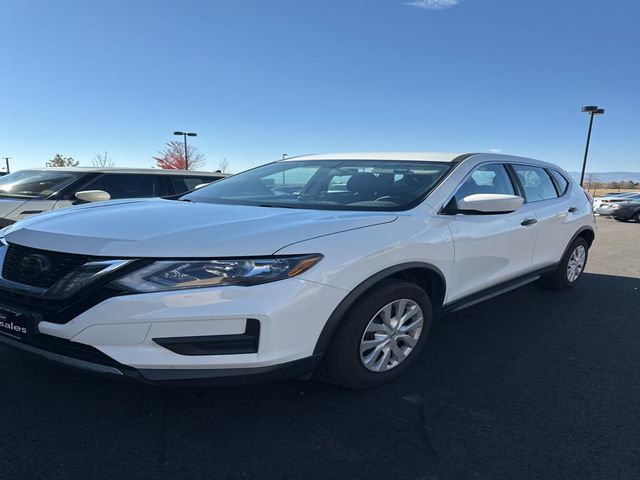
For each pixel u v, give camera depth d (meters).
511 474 2.29
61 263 2.43
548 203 4.71
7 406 2.73
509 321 4.50
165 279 2.28
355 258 2.65
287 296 2.40
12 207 5.80
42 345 2.47
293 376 2.57
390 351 3.05
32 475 2.19
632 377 3.37
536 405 2.94
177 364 2.32
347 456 2.39
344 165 4.07
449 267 3.32
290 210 3.08
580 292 5.62
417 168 3.76
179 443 2.46
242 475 2.24
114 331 2.29
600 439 2.60
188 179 7.53
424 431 2.62
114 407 2.76
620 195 19.94
